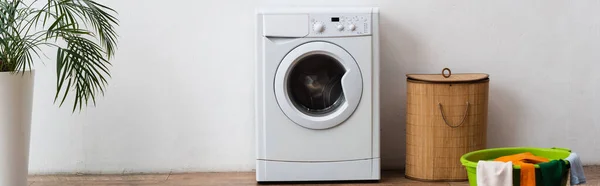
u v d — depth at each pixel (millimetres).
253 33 4508
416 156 4301
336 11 4145
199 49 4516
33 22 4410
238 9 4488
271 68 4160
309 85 4234
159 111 4551
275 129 4215
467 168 3441
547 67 4602
